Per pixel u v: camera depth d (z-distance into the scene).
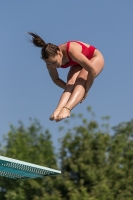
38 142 25.39
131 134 25.52
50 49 6.86
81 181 22.06
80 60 6.86
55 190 22.64
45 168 9.14
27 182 23.11
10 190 23.06
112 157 23.81
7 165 8.82
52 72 7.52
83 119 24.31
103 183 22.20
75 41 7.13
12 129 25.09
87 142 23.48
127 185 23.11
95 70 6.95
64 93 7.13
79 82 7.06
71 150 23.72
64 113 6.80
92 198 21.11
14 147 24.22
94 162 23.25
